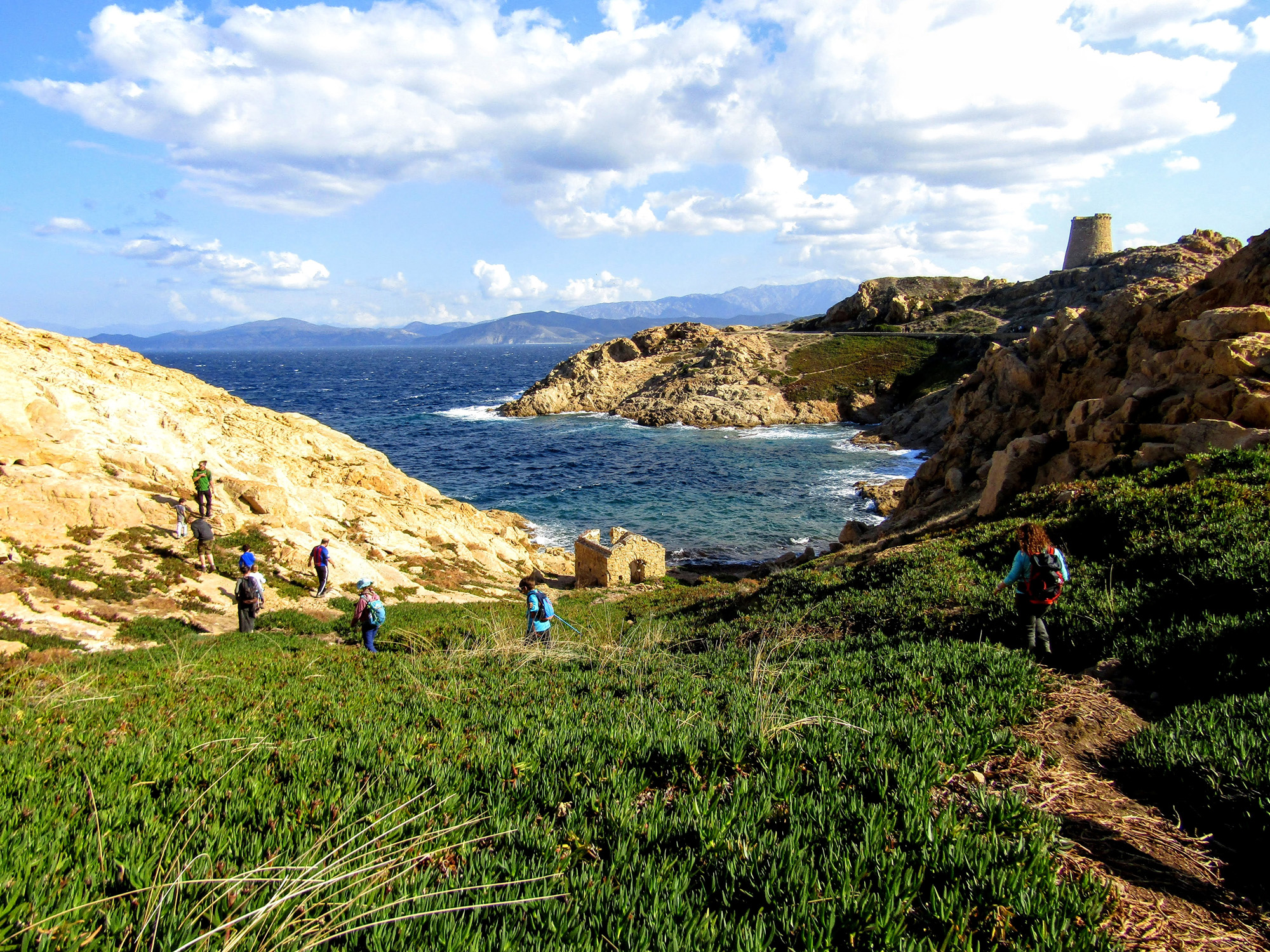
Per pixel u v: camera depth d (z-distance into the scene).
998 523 16.80
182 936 3.13
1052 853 4.14
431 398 138.50
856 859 3.91
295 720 7.59
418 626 18.75
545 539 44.97
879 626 11.43
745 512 51.72
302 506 27.81
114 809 4.59
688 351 124.56
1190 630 7.73
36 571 17.41
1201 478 13.82
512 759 5.62
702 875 3.88
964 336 104.38
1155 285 29.94
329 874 3.66
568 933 3.31
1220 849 4.39
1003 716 6.45
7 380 22.36
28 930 3.00
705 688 8.35
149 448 24.98
